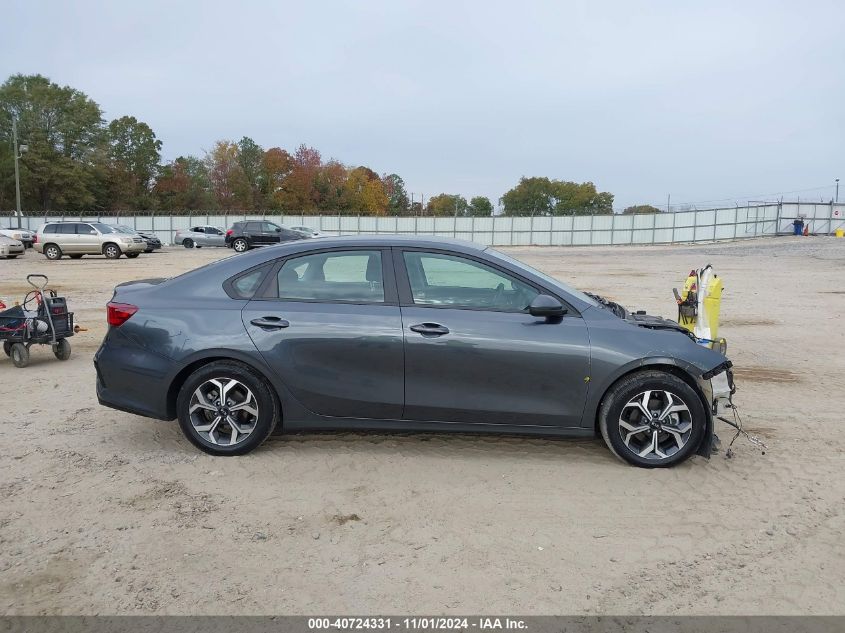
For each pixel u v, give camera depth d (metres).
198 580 3.10
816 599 2.97
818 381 6.98
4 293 15.34
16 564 3.23
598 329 4.40
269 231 36.59
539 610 2.87
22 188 68.88
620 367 4.32
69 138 72.31
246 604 2.91
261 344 4.49
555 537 3.52
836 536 3.55
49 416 5.67
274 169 88.38
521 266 4.73
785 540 3.51
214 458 4.62
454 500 3.97
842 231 50.56
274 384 4.52
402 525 3.65
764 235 52.62
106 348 4.69
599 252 40.06
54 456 4.69
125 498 3.99
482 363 4.38
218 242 43.06
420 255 4.65
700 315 5.95
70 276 19.91
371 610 2.87
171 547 3.40
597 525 3.66
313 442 4.95
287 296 4.65
